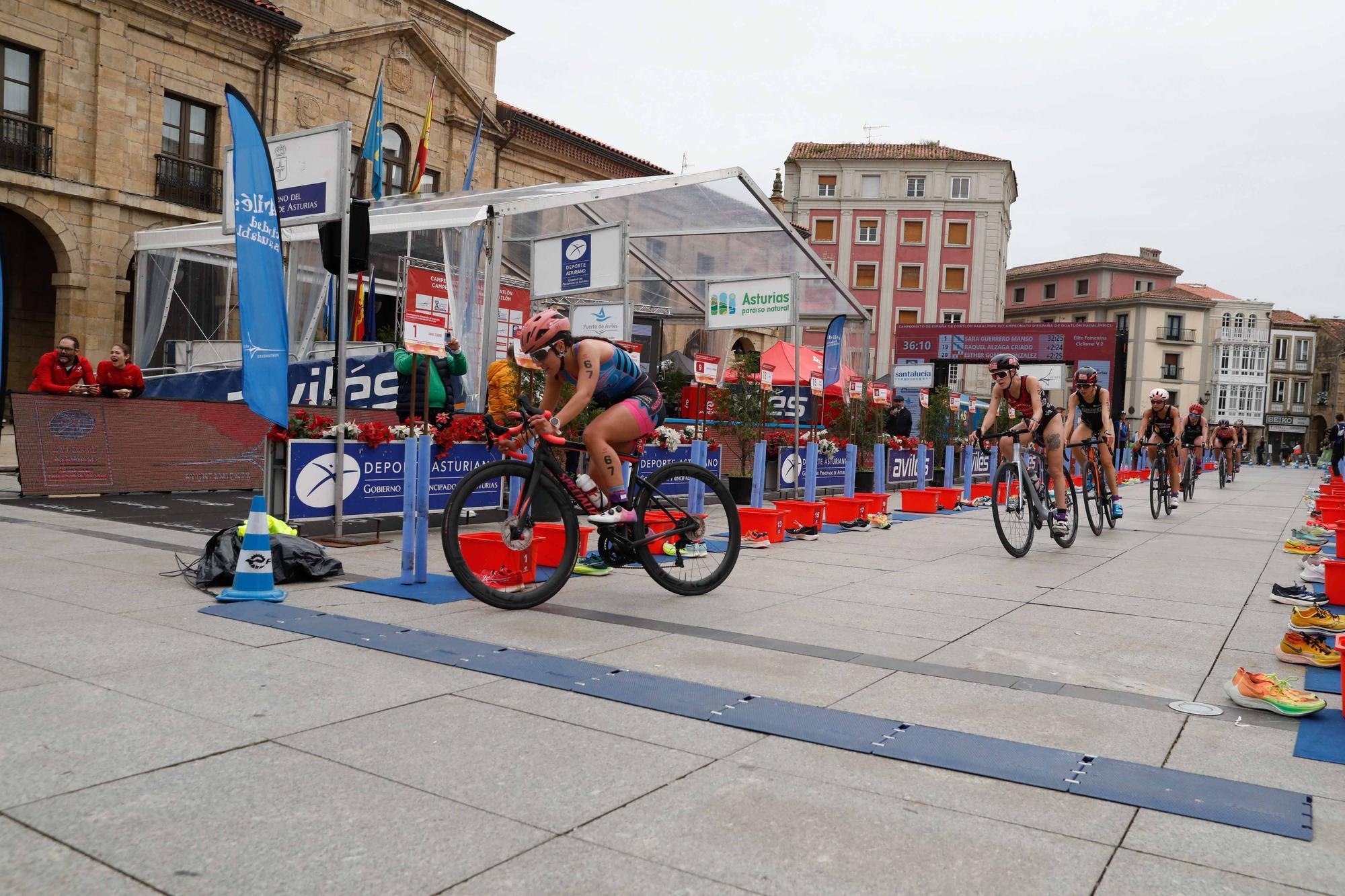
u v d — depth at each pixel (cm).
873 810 252
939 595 580
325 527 834
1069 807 257
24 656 370
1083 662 421
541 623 465
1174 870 221
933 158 5788
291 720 307
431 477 844
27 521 790
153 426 1098
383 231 1116
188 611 460
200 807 239
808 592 582
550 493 515
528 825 235
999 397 789
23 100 1727
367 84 2267
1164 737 320
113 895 195
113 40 1809
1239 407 7856
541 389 920
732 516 577
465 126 2523
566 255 1005
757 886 207
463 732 302
